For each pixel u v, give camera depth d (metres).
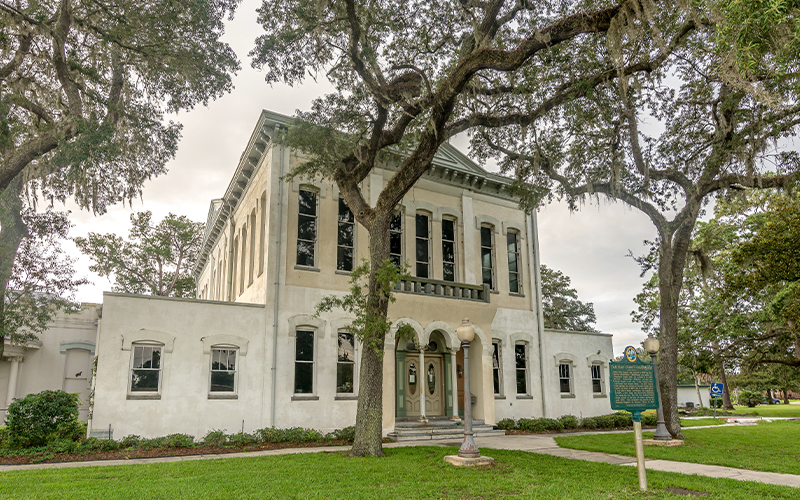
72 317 27.72
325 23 14.03
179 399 15.67
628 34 12.09
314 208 19.48
